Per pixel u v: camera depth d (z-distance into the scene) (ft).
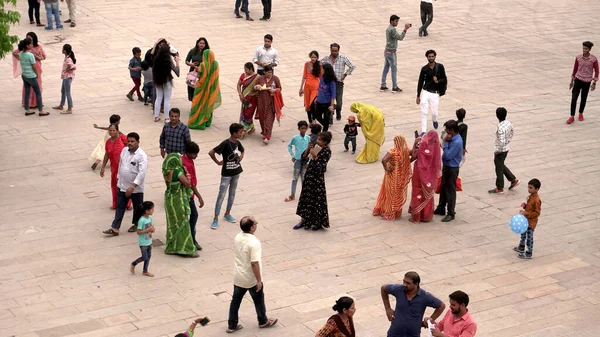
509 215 55.83
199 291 45.42
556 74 84.28
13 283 45.37
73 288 45.16
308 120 69.46
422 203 53.72
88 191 56.54
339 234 52.31
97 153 59.41
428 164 53.11
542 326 43.24
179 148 55.72
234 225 52.70
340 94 69.82
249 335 41.45
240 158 51.83
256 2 102.17
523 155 65.41
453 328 34.94
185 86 76.23
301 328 42.19
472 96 77.36
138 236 46.93
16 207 53.93
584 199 58.49
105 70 78.48
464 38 94.02
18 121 67.41
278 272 47.62
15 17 59.26
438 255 50.39
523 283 47.67
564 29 99.04
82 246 49.57
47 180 57.88
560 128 71.10
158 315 42.96
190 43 85.92
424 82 67.72
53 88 74.02
